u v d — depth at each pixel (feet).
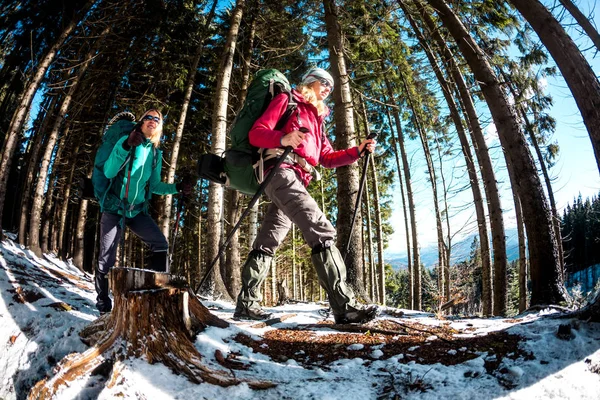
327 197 64.28
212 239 21.62
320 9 25.59
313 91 9.71
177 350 7.29
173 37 33.27
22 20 24.97
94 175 10.71
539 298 12.73
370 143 10.30
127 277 7.85
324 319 11.34
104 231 10.77
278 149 9.10
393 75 38.24
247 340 8.77
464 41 16.16
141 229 11.18
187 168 44.50
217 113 23.17
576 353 6.61
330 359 7.95
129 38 30.45
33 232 18.52
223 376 6.85
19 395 8.57
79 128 31.73
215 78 37.14
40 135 20.76
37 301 11.39
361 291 17.56
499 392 6.08
